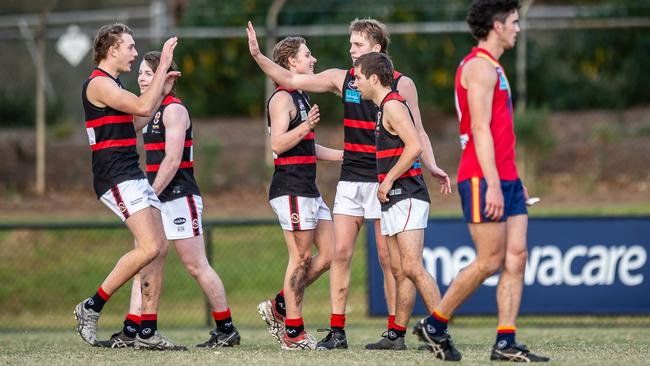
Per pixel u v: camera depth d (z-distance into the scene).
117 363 20.19
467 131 19.30
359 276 42.31
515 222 19.30
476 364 19.20
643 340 26.66
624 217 35.16
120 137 22.12
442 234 35.16
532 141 49.75
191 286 44.25
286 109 22.94
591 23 51.38
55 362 20.55
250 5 62.50
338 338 23.41
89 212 49.31
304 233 23.02
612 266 35.22
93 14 69.38
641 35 61.44
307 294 42.78
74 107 66.31
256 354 21.83
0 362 20.73
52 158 57.31
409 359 20.38
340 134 57.62
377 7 60.78
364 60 21.72
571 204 47.75
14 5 77.62
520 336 29.59
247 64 63.12
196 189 24.11
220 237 45.34
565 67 63.06
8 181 53.94
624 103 61.97
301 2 61.19
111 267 45.34
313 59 23.88
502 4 19.06
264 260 44.66
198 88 63.41
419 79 60.53
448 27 51.03
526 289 35.44
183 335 32.16
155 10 62.69
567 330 33.69
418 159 22.36
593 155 54.66
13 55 66.75
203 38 62.56
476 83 18.78
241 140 58.78
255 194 51.88
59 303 43.72
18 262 45.66
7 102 64.62
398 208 21.83
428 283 21.83
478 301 35.34
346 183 23.45
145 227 22.09
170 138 23.16
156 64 24.08
